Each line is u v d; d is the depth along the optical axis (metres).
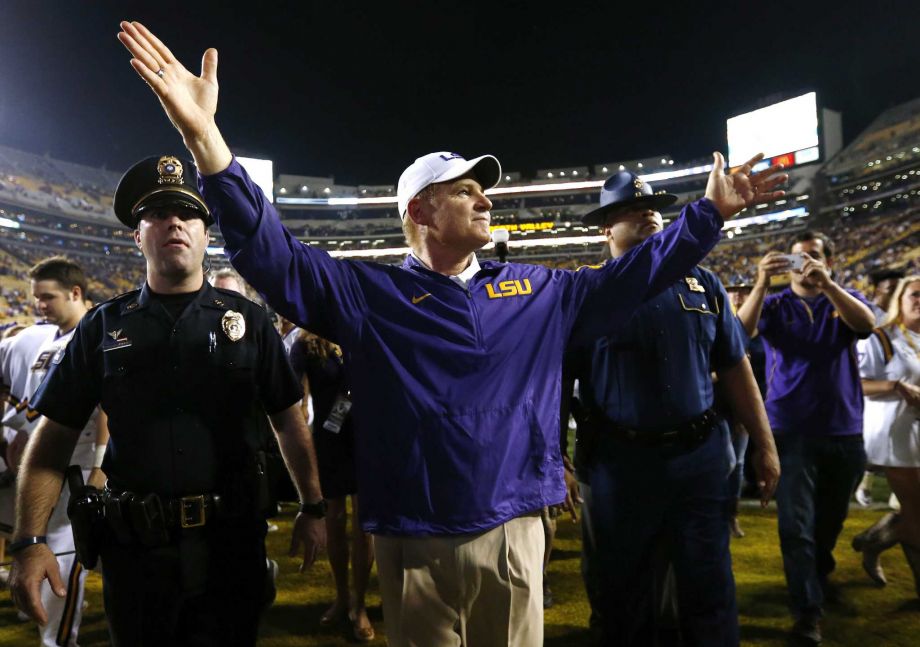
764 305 3.51
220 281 4.23
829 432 3.31
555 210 45.75
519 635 1.65
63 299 3.12
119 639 1.80
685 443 2.48
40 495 1.87
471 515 1.57
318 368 3.45
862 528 5.06
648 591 2.54
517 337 1.71
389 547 1.64
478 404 1.62
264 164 39.47
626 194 2.76
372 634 3.33
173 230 1.94
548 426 1.74
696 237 1.73
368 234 46.62
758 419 2.76
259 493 1.92
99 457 2.79
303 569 2.09
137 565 1.80
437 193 1.76
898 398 3.54
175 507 1.82
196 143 1.47
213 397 1.92
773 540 4.82
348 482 3.42
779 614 3.46
